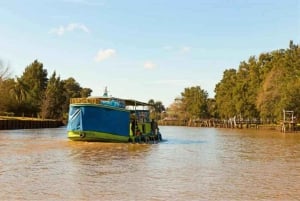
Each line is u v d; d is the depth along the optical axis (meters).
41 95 129.88
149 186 17.94
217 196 16.23
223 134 75.12
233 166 25.28
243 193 16.86
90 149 35.19
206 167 24.56
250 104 115.19
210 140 54.34
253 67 117.88
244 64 131.25
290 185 18.73
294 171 23.38
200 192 16.92
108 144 41.03
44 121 96.56
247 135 71.19
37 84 132.75
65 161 26.03
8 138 48.88
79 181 18.75
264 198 16.00
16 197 15.30
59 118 127.12
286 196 16.38
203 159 29.05
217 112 146.25
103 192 16.48
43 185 17.62
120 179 19.52
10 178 19.12
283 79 97.50
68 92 147.62
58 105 126.19
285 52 109.38
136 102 46.88
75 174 20.72
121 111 43.69
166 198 15.71
